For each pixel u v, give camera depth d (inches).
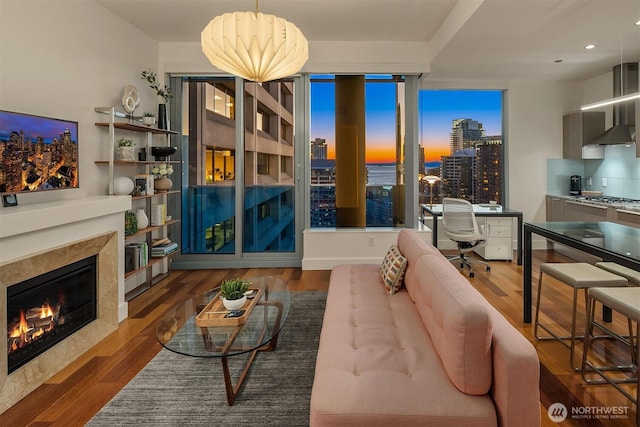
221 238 187.5
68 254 95.0
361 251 181.5
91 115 124.9
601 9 118.1
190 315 88.7
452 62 177.0
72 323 98.5
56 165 103.9
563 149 216.5
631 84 176.9
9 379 75.4
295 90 183.0
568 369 86.9
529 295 113.4
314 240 181.5
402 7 138.7
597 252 79.2
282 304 93.8
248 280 113.8
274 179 187.6
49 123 101.1
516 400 49.9
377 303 92.5
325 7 138.1
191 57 175.0
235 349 71.9
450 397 52.7
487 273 172.6
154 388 80.7
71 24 115.6
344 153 186.5
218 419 70.1
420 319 81.4
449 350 56.0
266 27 82.7
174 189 184.2
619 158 192.1
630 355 92.8
